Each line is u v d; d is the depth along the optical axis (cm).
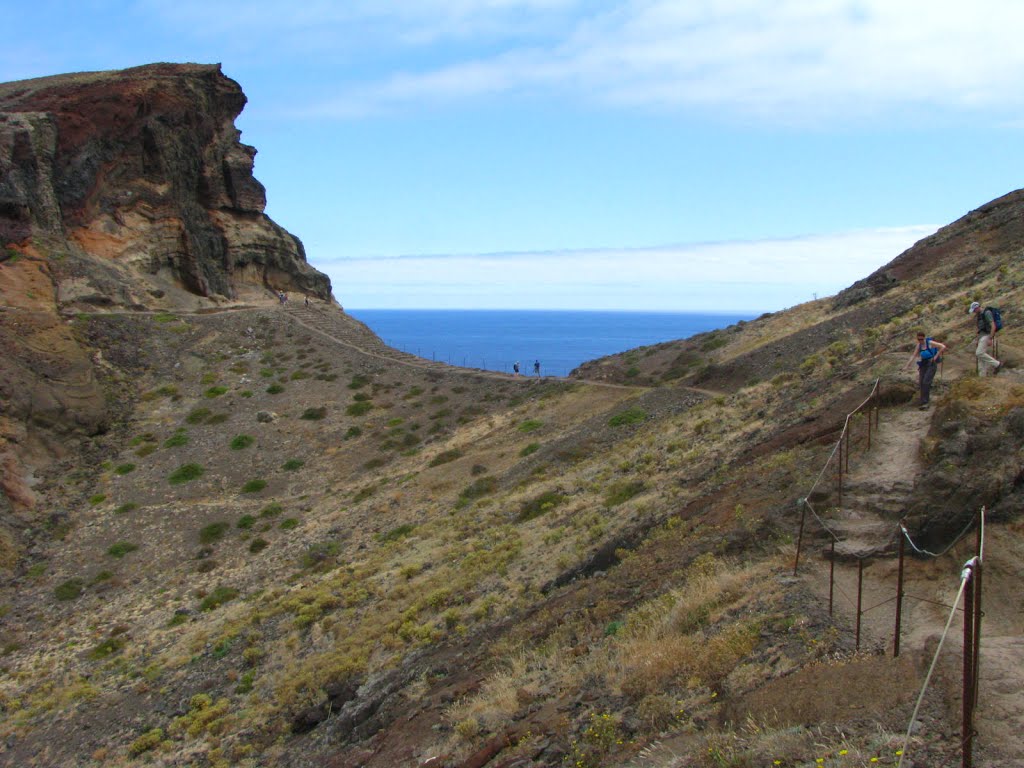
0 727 2417
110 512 4359
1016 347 1859
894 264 4922
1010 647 816
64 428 4978
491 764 1084
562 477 3441
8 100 6906
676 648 1134
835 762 705
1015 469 1123
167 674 2561
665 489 2338
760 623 1102
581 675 1256
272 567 3631
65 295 6325
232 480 4853
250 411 5784
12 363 4897
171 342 6594
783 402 2712
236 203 8575
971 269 4131
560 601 1770
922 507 1165
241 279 8531
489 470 4172
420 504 3959
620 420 4266
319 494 4656
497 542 2730
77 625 3312
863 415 1805
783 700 863
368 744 1471
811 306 5406
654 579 1547
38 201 6625
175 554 3972
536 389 5688
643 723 999
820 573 1209
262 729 1955
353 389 6206
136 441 5206
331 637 2361
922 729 727
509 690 1341
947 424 1341
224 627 2838
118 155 7300
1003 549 1033
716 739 842
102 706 2420
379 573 2895
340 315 8394
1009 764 642
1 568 3781
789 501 1484
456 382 6238
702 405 3634
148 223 7475
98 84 7350
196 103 7981
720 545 1495
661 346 6009
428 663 1812
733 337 5422
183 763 1916
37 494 4478
